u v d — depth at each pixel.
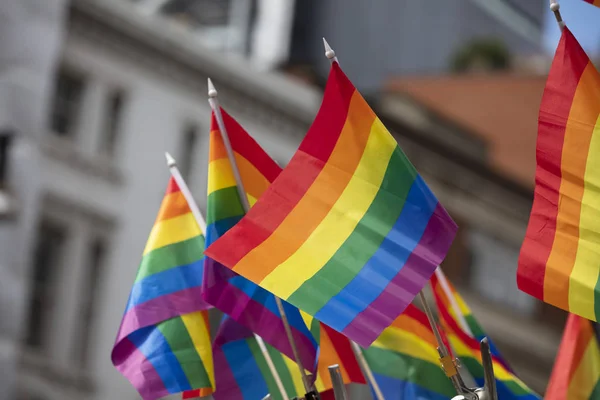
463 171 40.59
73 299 34.06
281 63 38.59
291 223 14.53
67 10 34.91
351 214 14.55
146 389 16.56
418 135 40.19
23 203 33.69
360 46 39.75
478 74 41.22
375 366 17.36
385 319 13.97
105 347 34.53
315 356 15.72
